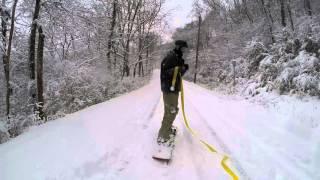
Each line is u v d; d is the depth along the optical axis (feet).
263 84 47.50
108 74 64.03
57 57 45.80
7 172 15.29
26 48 41.24
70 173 15.10
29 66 36.37
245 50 68.80
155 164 17.60
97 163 16.72
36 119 31.86
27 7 35.47
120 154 18.65
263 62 49.49
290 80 39.96
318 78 36.55
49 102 41.68
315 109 29.09
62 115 37.14
